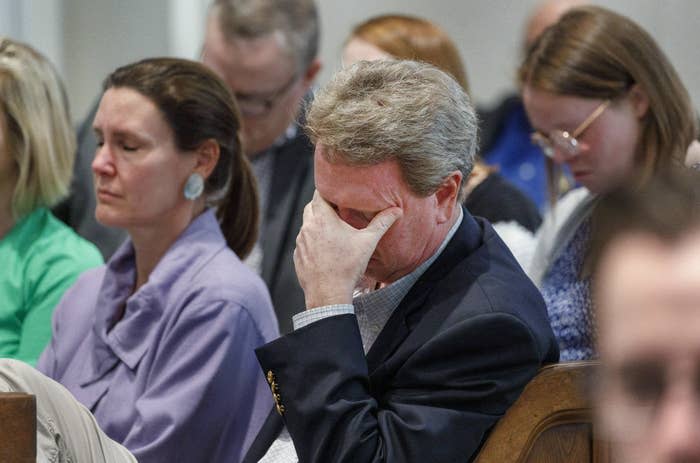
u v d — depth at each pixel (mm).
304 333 5418
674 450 1501
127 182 7301
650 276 1533
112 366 7277
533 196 12461
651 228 1561
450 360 5348
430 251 5660
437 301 5562
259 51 9633
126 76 7398
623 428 1540
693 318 1504
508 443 5336
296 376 5371
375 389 5559
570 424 5375
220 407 6914
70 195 10461
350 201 5484
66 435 5820
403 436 5215
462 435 5250
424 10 16281
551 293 7191
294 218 9578
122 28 15617
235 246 7879
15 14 15211
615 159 7266
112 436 7094
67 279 8523
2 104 8508
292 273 9320
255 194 7863
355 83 5523
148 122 7266
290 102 9852
